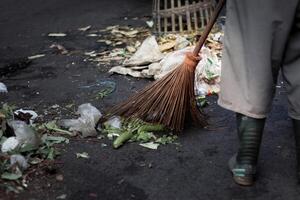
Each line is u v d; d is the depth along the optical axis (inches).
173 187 105.3
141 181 107.5
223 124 132.0
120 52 188.9
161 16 195.5
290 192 103.1
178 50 168.9
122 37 208.4
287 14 92.6
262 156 116.5
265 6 91.9
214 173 110.0
